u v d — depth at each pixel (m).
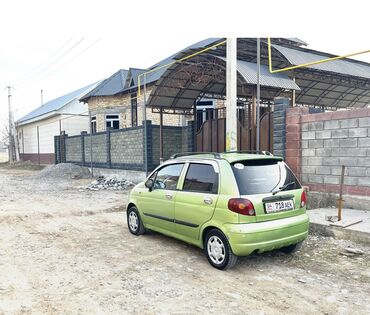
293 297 4.07
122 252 5.89
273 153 9.93
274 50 12.48
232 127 8.57
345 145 8.20
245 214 4.67
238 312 3.70
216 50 12.15
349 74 13.55
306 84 15.87
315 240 6.32
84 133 22.75
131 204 7.18
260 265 5.17
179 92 14.48
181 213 5.63
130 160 17.44
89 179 20.03
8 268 5.12
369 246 5.87
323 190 8.70
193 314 3.66
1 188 15.98
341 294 4.15
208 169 5.38
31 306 3.88
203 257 5.57
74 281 4.60
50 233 7.35
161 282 4.54
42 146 36.91
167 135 16.30
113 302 3.96
